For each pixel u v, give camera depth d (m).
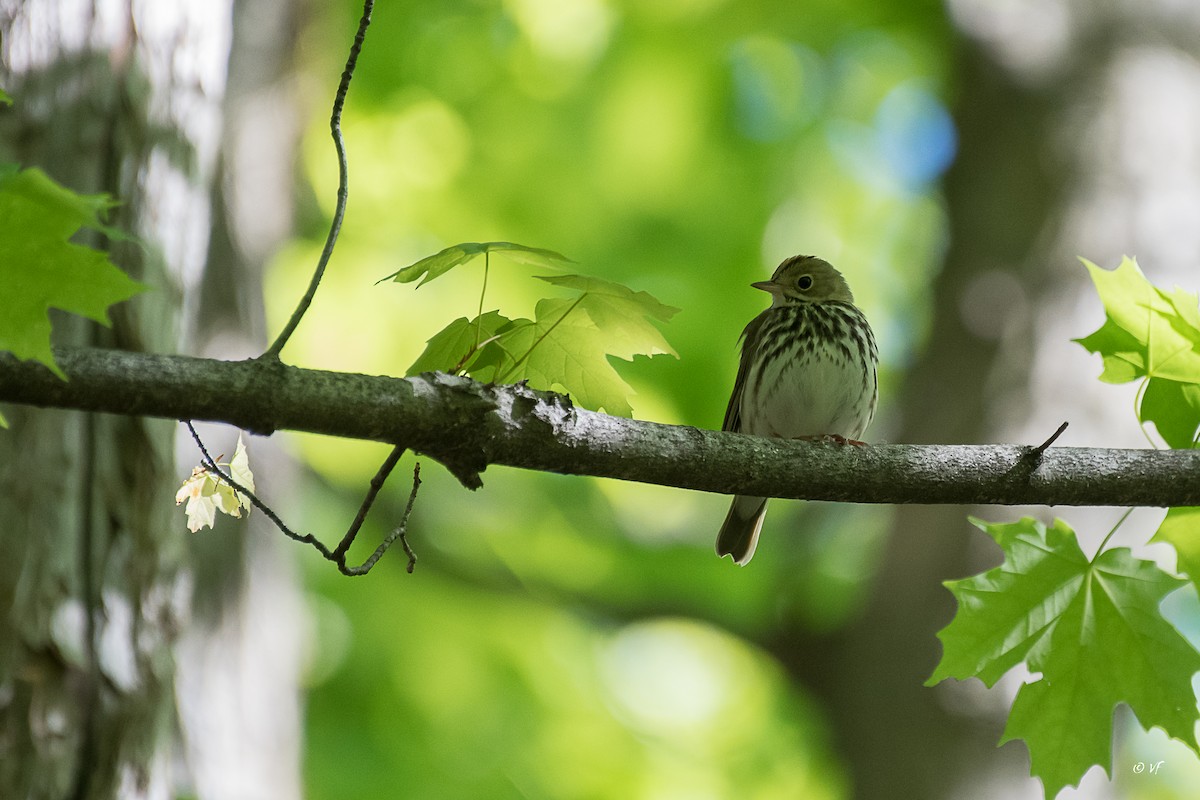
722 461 6.12
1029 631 6.17
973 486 6.41
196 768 9.70
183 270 8.36
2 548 7.46
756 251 18.33
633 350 5.99
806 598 15.45
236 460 5.41
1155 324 6.28
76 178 7.94
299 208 15.45
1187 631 16.58
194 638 10.00
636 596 16.61
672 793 17.09
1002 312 12.49
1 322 4.55
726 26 17.69
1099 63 13.18
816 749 17.59
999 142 13.14
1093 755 6.20
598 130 17.89
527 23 17.19
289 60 12.98
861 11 17.41
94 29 8.09
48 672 7.48
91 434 7.85
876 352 10.55
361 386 5.32
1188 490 6.39
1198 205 12.61
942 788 11.92
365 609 15.45
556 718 16.30
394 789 14.69
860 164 19.05
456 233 16.62
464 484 5.70
